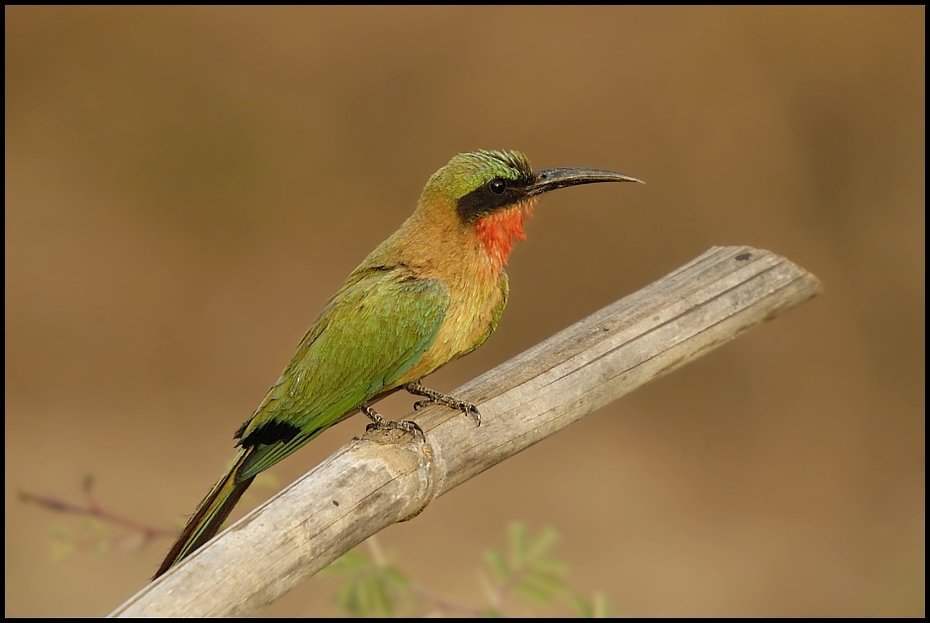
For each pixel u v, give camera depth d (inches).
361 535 292.8
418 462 309.0
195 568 262.7
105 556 700.0
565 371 340.2
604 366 343.6
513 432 330.0
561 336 352.2
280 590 272.5
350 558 410.0
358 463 300.0
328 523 283.6
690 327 356.2
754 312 365.7
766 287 368.2
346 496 290.4
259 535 273.3
